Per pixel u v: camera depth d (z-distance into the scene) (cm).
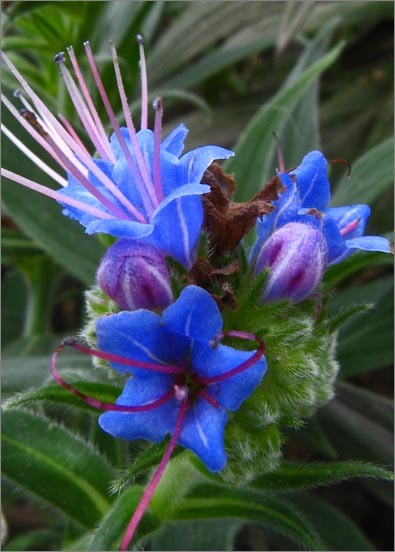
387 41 22
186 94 16
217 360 10
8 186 15
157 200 11
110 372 12
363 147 19
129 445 15
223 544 13
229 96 21
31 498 15
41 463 13
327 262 11
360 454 16
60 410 17
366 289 17
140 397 10
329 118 20
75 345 10
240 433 11
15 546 15
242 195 15
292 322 11
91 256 15
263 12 19
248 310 11
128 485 14
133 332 10
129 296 11
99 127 11
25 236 17
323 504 16
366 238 11
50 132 11
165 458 10
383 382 20
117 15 17
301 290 11
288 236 11
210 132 20
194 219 11
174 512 13
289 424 11
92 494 13
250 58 24
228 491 13
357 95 20
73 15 16
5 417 13
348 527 16
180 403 10
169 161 11
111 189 11
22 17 16
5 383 15
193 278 11
